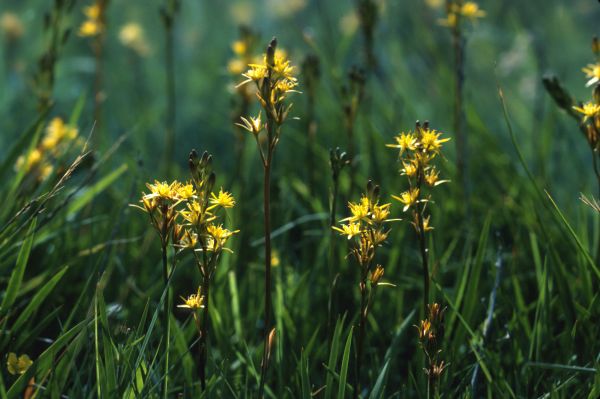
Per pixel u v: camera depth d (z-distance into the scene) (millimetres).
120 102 2170
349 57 2047
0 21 2326
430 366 942
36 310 1044
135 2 2697
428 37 1768
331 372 957
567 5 2762
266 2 2824
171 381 999
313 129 1256
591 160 1794
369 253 939
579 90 2320
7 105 1971
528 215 1224
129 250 1208
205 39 2689
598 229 1140
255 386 1020
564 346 1024
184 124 2045
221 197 928
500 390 985
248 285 1135
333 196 1017
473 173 1404
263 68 922
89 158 1200
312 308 1145
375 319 1119
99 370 931
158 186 924
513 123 1896
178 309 1163
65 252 1149
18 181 1128
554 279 1104
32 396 949
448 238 1232
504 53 2252
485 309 1091
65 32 1229
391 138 1410
